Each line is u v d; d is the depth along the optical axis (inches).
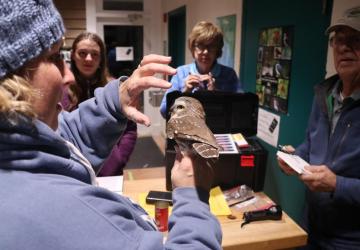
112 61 198.5
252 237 46.1
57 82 18.2
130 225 17.3
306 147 64.0
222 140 60.3
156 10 201.3
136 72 28.2
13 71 15.9
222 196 56.3
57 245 14.2
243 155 57.9
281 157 56.6
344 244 53.2
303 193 79.9
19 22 15.4
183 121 24.3
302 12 79.3
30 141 16.7
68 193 15.7
